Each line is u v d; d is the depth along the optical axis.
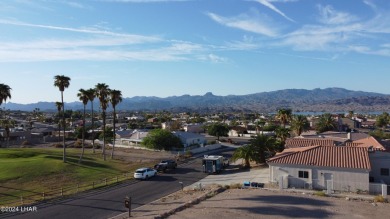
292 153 40.41
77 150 80.75
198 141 86.75
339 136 63.22
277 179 39.44
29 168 48.19
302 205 30.41
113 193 38.69
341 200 32.59
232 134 124.44
